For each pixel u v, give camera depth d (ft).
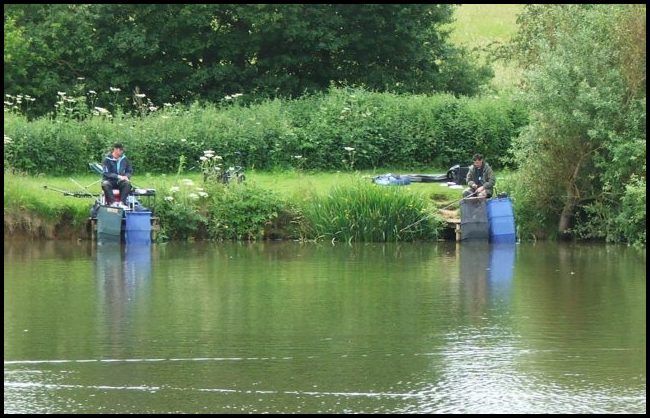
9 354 121.49
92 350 123.34
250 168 260.42
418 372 114.52
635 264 192.44
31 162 248.11
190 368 116.16
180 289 162.81
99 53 323.37
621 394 107.14
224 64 336.08
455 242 226.79
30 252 205.05
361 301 153.28
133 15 329.31
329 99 280.72
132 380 111.45
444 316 142.92
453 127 270.87
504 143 271.90
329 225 226.58
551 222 233.35
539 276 177.27
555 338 129.90
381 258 200.13
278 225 228.22
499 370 115.65
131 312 144.66
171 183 236.22
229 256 201.87
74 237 222.28
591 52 227.40
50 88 316.19
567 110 226.99
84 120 267.18
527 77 231.91
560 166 230.27
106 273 178.81
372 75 342.44
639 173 222.89
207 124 262.88
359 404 103.86
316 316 142.61
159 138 256.32
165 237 223.71
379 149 266.98
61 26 324.60
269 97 327.47
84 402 104.22
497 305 150.41
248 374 113.70
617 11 229.45
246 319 139.95
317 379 112.27
